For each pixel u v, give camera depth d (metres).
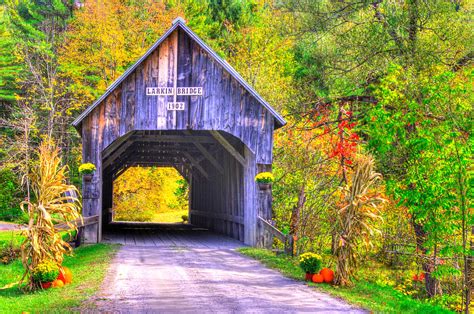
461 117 13.02
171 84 16.17
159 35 30.22
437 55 15.05
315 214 16.77
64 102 29.92
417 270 15.46
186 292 8.80
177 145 22.69
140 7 30.88
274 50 25.58
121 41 29.19
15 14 33.94
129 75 16.17
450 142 12.66
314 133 17.50
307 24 18.16
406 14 15.36
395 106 14.27
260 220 15.49
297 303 8.23
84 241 16.09
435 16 15.30
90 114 16.14
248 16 31.38
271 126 16.14
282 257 13.29
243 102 16.16
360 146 15.35
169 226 26.62
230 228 19.77
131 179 35.00
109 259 12.44
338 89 18.44
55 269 9.27
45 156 9.64
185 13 31.28
